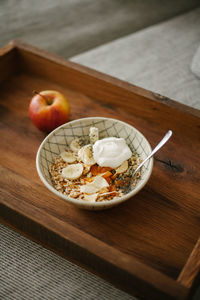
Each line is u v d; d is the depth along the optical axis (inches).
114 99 24.5
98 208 16.9
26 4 50.6
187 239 17.7
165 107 22.5
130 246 17.4
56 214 18.3
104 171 19.5
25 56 26.8
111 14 48.4
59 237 16.4
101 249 15.7
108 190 18.4
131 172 19.6
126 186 19.1
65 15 48.3
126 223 18.2
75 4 50.6
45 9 49.6
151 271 15.0
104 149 19.1
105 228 18.0
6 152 21.8
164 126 23.4
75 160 20.4
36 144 22.4
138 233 17.9
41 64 26.5
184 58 32.9
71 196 18.1
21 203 17.4
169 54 33.4
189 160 21.4
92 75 24.3
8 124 23.7
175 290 14.4
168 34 36.3
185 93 28.7
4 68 26.5
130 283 16.1
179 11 48.6
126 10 49.1
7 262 18.6
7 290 17.6
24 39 44.1
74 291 17.6
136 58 33.1
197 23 38.1
